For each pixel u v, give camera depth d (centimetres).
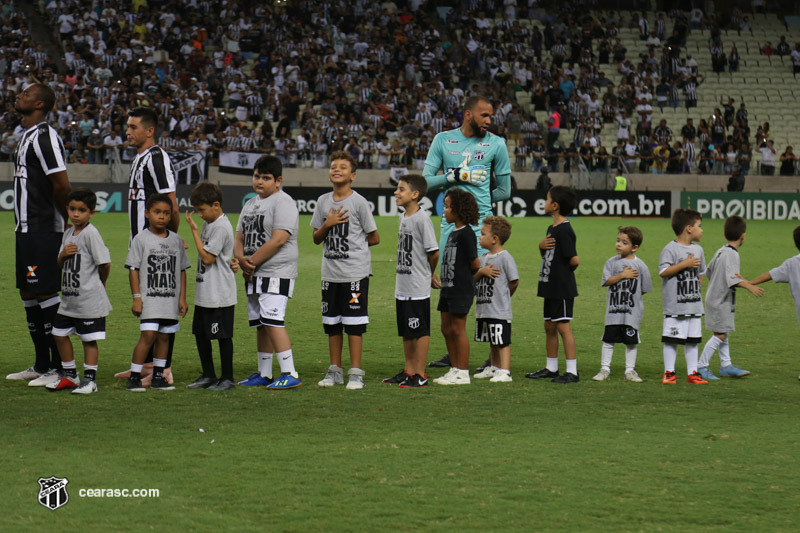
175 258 1038
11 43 4816
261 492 669
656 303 1870
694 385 1115
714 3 6450
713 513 640
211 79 4847
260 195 1088
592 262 2597
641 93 5372
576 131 4997
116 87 4588
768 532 606
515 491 680
